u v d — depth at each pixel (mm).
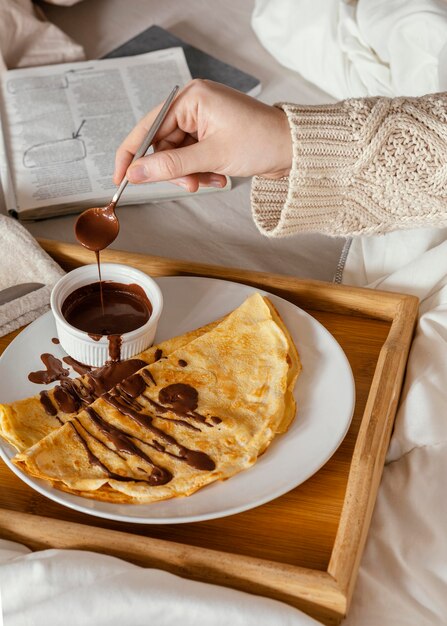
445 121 807
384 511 728
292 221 834
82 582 639
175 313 847
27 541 685
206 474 695
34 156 1049
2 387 771
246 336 800
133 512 674
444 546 706
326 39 1166
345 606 647
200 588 638
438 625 673
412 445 763
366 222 846
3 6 1156
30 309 844
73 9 1309
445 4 1107
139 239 981
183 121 847
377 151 802
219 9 1321
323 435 736
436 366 804
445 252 892
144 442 717
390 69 1128
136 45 1218
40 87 1134
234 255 969
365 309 860
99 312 808
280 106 818
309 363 793
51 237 977
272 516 705
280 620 624
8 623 634
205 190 1037
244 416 741
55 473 690
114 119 1098
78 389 766
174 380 762
